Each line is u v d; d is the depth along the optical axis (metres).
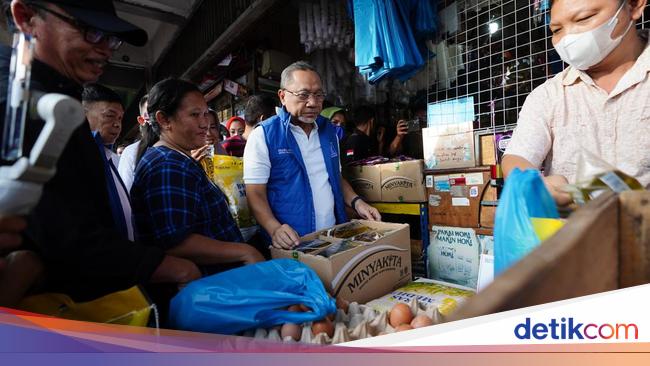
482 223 1.83
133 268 0.82
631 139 0.99
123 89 6.39
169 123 1.25
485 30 2.18
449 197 1.96
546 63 1.81
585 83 1.08
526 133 1.16
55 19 0.75
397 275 1.32
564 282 0.33
